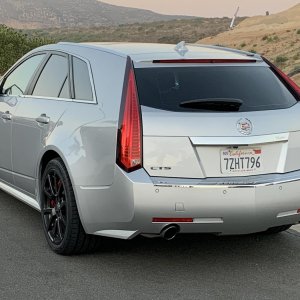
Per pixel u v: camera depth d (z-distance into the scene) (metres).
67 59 5.59
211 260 5.12
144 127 4.48
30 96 5.96
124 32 149.38
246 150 4.62
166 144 4.46
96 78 5.04
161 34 143.62
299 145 4.82
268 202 4.55
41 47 6.27
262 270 4.90
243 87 4.92
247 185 4.47
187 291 4.42
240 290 4.46
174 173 4.48
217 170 4.55
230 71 5.03
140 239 5.64
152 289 4.44
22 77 6.35
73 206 4.89
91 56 5.28
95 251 5.24
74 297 4.26
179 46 5.26
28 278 4.60
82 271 4.77
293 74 28.50
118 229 4.62
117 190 4.50
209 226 4.50
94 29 160.50
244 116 4.66
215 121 4.56
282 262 5.11
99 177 4.63
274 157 4.72
